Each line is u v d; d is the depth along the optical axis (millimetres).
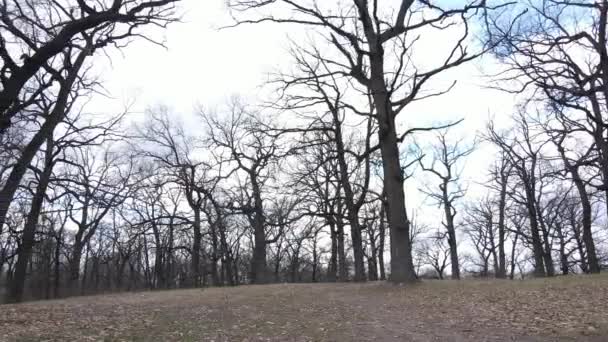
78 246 41156
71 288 41094
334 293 17312
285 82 24734
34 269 51281
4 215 16922
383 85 19406
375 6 18375
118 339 9461
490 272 68375
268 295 17281
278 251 61656
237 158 42625
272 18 19766
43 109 21219
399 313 12406
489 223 55344
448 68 18484
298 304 14492
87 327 10562
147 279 59031
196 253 44875
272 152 36469
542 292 14273
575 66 23031
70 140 26781
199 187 44125
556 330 9461
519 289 15258
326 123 29609
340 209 36469
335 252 40750
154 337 9711
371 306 13781
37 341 9000
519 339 9016
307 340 9508
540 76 22750
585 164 29797
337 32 19625
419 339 9383
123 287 55875
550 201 57406
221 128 44906
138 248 54406
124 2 15898
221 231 49281
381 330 10320
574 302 12242
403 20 19109
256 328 10742
